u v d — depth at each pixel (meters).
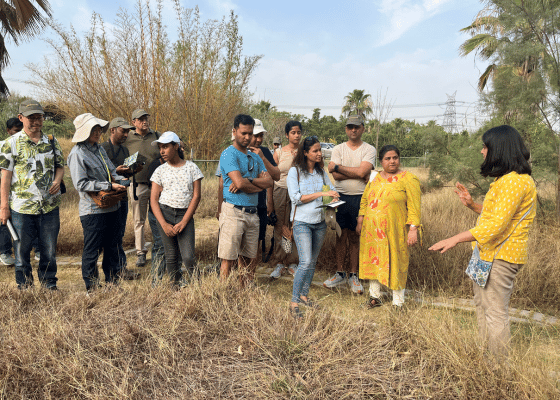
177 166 4.04
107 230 4.24
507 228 2.52
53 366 2.44
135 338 2.87
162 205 3.96
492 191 2.55
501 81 6.01
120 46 11.63
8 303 3.34
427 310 3.42
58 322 2.83
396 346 2.79
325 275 5.06
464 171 6.49
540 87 5.66
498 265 2.54
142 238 5.38
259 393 2.29
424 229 5.45
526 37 5.94
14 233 3.84
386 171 3.88
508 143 2.49
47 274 4.10
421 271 4.64
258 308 3.22
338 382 2.40
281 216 5.00
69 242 5.86
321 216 3.68
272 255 5.27
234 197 3.70
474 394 2.29
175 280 4.07
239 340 2.87
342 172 4.47
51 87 11.63
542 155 5.92
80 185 3.85
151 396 2.31
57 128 16.59
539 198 6.28
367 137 33.31
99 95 11.70
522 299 3.97
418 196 3.74
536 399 2.14
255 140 4.27
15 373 2.36
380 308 3.93
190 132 13.38
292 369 2.56
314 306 3.38
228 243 3.69
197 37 12.77
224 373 2.54
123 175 4.09
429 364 2.55
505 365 2.43
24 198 3.89
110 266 4.38
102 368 2.46
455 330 2.80
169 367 2.51
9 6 9.26
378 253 3.79
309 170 3.82
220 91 13.63
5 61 9.98
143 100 11.97
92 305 3.41
